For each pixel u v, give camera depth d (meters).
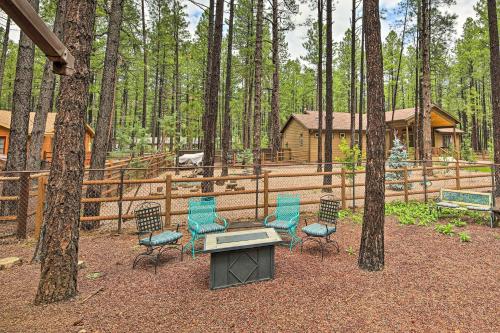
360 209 8.48
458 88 32.12
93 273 4.20
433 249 5.19
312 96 39.41
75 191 3.50
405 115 23.89
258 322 2.92
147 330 2.77
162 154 18.42
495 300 3.36
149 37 21.22
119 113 32.62
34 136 7.92
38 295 3.29
